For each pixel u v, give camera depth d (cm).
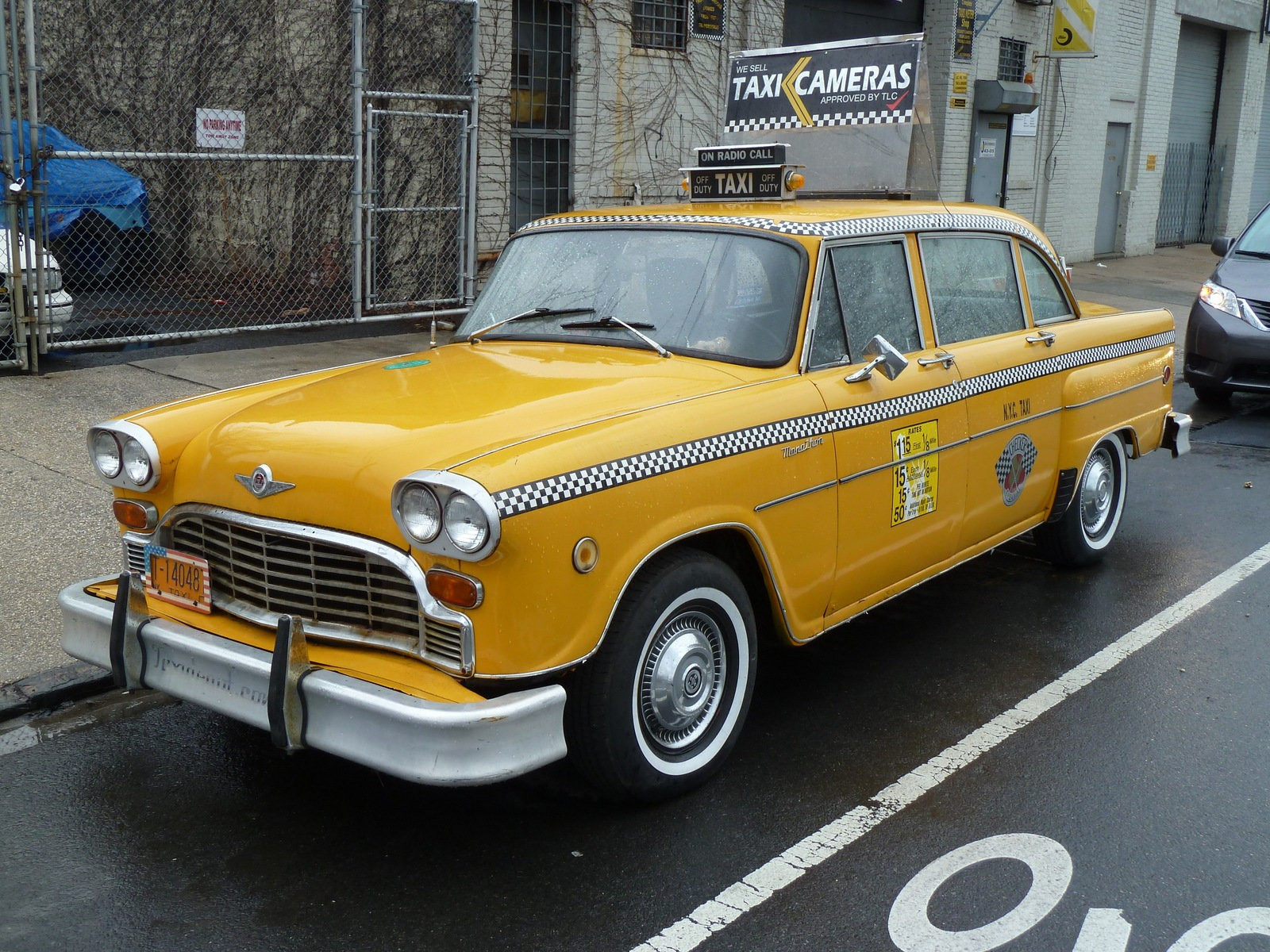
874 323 448
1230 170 2402
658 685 363
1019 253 545
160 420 384
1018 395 514
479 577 310
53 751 412
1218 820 371
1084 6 1753
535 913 321
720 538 394
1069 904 327
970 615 551
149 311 1109
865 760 409
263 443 354
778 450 387
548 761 314
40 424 734
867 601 448
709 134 1375
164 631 352
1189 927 317
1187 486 781
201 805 377
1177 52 2238
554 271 467
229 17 1189
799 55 651
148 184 1232
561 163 1263
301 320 1105
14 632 479
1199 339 988
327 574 339
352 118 1019
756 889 333
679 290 432
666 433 354
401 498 311
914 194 620
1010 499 522
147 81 1220
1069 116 1903
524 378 395
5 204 833
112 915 320
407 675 320
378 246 1185
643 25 1288
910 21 1642
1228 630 532
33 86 817
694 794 384
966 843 357
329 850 352
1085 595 577
